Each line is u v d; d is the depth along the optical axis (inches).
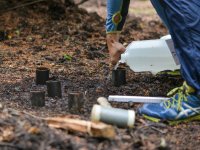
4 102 195.5
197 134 169.3
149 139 157.8
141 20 453.1
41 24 358.3
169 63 213.3
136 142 150.4
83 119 173.3
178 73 221.9
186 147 157.6
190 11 179.3
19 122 156.0
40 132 145.9
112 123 161.6
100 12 511.2
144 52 214.7
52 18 369.7
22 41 322.0
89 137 149.4
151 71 217.0
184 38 180.4
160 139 159.5
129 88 219.8
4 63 266.8
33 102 191.5
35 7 373.7
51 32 344.2
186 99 181.0
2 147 139.9
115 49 216.2
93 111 161.8
